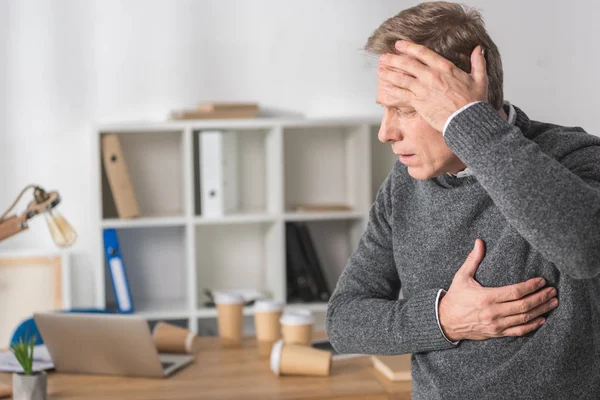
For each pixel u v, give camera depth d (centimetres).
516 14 339
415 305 138
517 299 127
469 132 115
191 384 209
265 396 198
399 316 140
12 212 370
